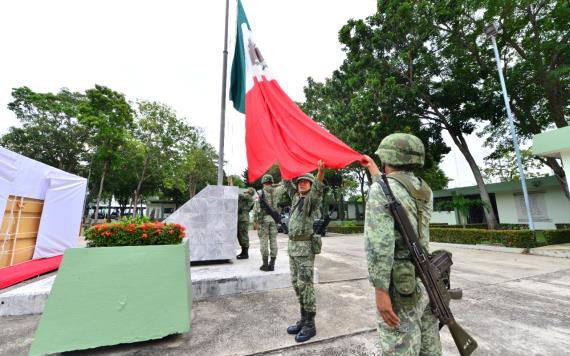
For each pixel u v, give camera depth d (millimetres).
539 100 11797
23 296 3240
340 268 5711
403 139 1529
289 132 3303
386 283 1234
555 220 12977
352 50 12562
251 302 3568
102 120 17156
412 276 1286
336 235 16578
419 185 1502
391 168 1567
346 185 24906
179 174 22953
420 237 1398
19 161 5512
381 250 1254
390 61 12008
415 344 1225
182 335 2619
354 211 29703
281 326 2799
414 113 12773
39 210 6402
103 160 18844
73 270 2508
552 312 3211
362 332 2627
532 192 13930
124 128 18953
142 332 2455
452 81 11586
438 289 1345
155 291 2615
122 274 2596
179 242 3090
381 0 11625
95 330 2381
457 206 12641
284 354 2252
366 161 1743
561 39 10086
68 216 7141
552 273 5375
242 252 5855
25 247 5992
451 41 11695
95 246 2762
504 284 4512
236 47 6078
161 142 20844
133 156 21344
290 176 2912
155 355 2270
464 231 10492
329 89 15805
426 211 1479
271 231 4547
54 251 6723
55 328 2312
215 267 4766
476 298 3756
